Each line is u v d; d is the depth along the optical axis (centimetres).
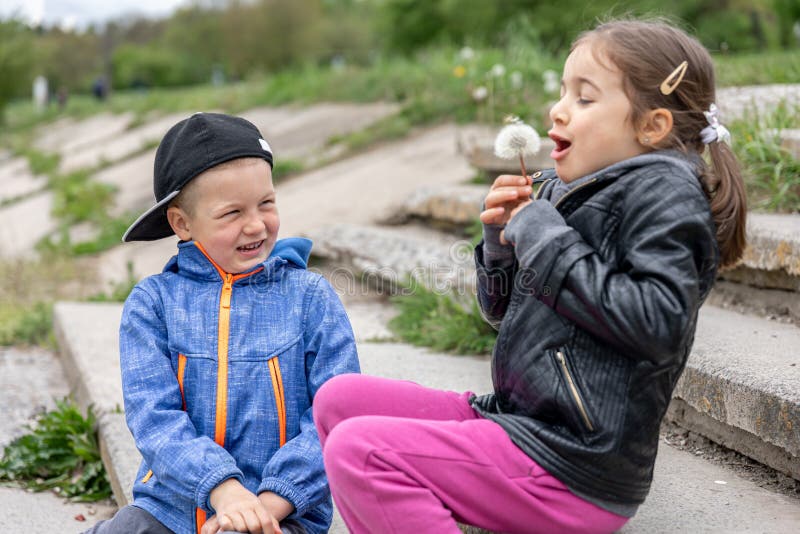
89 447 331
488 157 548
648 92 176
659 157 173
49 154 1636
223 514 179
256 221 206
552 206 178
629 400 169
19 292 671
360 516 170
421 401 192
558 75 735
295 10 4584
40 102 2814
